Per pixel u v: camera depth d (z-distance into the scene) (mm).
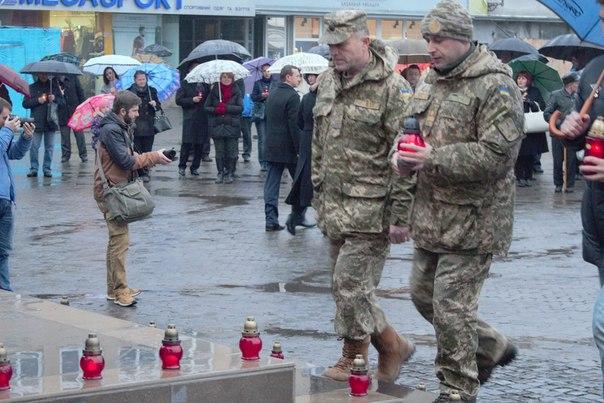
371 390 7203
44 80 24781
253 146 31531
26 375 5969
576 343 9789
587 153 6086
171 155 11422
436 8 6691
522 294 11898
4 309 8531
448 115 6742
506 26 48781
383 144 7344
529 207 19359
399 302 11430
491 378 8594
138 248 14797
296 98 15953
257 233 16125
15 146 11625
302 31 45344
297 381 7387
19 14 38688
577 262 13891
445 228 6848
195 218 17594
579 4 6652
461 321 6910
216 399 5945
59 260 13969
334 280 7473
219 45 27766
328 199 7492
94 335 5895
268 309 11164
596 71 6223
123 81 26688
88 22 39875
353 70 7316
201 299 11672
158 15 41500
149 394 5758
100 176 11305
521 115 6703
